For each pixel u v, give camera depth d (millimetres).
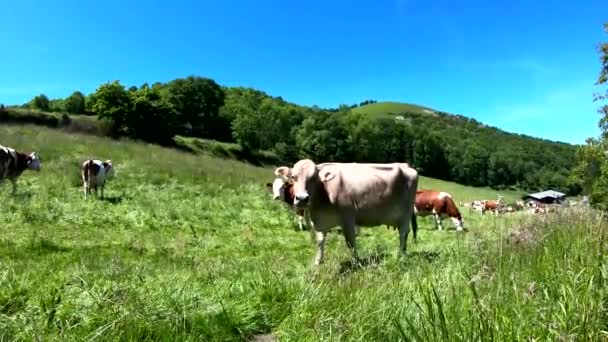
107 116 68188
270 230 16234
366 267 7184
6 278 5852
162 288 5660
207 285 6207
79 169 21844
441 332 3645
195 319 5004
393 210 10188
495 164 111625
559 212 8336
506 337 3430
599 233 5148
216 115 103312
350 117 106562
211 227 15648
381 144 104312
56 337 4289
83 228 13531
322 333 4453
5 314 4809
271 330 5328
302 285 5992
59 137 31781
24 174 21078
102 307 4930
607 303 3635
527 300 3947
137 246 11508
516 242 6129
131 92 72125
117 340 4285
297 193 9227
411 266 7035
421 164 105250
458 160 109062
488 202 40594
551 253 5379
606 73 18141
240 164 41531
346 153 100625
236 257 11320
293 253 12219
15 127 34750
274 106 96500
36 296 5320
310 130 98062
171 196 19297
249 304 5551
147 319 4691
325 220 9664
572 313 3562
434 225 22141
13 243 10664
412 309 4566
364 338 4281
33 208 14477
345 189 9523
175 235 13898
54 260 9281
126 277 6238
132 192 19672
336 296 5410
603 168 17109
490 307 3736
